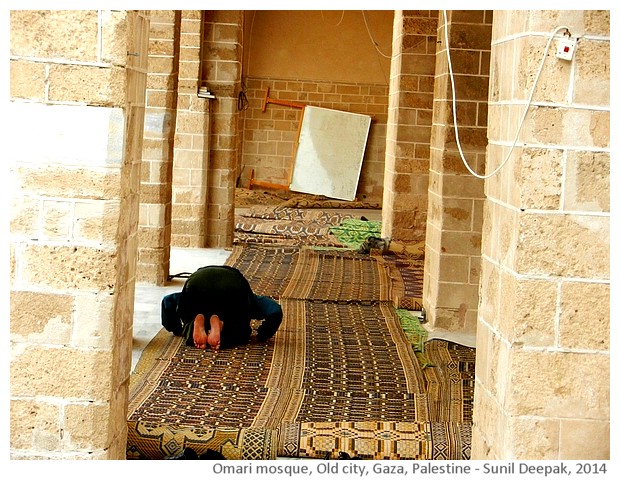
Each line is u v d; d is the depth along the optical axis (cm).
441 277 893
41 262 427
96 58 419
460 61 869
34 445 433
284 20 1947
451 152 881
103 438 433
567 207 405
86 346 429
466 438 532
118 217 426
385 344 818
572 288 409
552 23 399
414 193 1352
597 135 403
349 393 661
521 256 407
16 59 420
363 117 1942
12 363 430
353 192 1944
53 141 422
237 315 789
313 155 1952
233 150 1313
